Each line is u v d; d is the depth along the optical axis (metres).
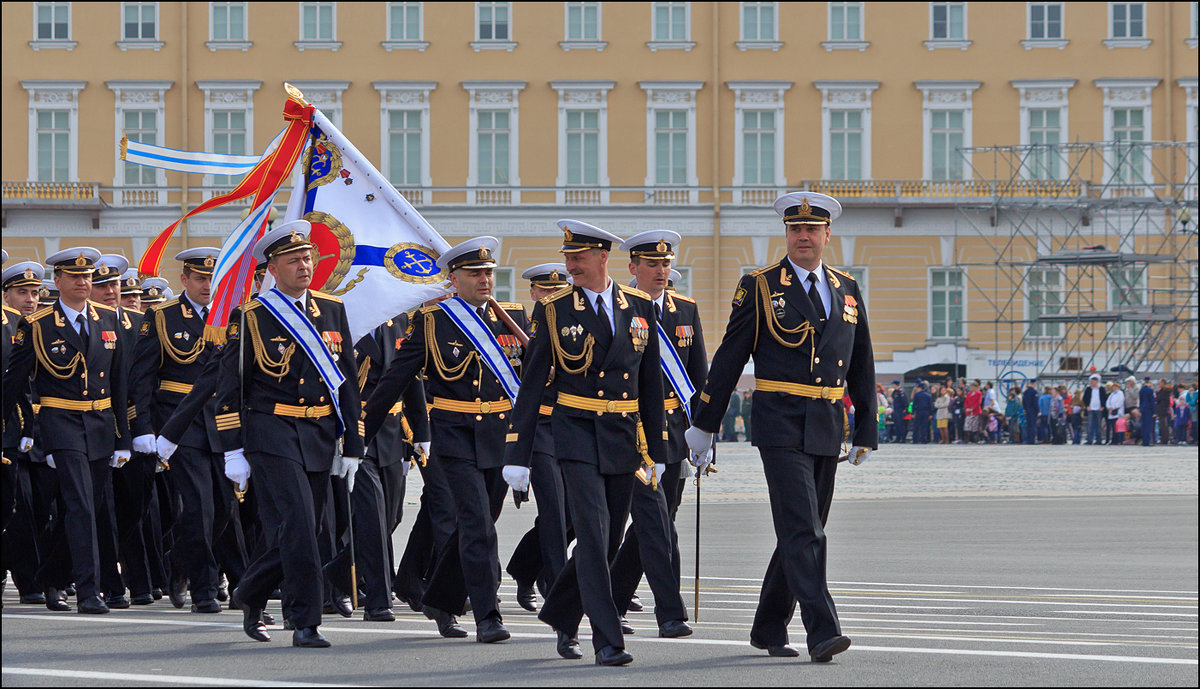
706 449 14.34
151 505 19.98
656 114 79.00
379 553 16.83
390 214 18.45
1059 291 78.31
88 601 17.75
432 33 78.75
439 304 15.70
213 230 77.94
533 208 78.31
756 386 13.79
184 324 19.17
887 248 79.19
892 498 38.06
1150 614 17.05
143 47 78.44
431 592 15.18
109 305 20.77
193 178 78.06
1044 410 68.69
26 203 77.00
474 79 78.75
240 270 18.06
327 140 18.62
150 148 19.45
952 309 79.31
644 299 14.20
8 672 12.75
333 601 17.44
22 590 19.25
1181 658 13.38
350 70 78.62
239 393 14.58
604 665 13.05
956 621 16.34
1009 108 78.94
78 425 18.39
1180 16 78.69
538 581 17.75
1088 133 78.81
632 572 15.22
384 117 78.56
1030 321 74.25
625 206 78.38
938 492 40.09
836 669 12.77
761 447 13.66
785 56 79.00
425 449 16.67
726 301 78.56
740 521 31.42
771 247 78.69
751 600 18.77
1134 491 40.28
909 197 78.44
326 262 18.36
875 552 25.08
